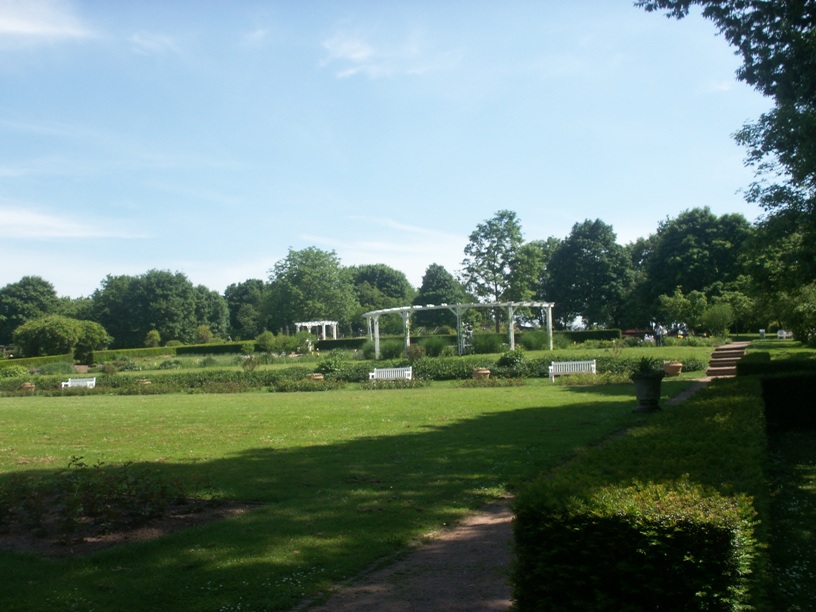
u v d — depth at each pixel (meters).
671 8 10.88
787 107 10.53
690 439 6.01
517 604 3.69
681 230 51.50
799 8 9.81
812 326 20.31
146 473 7.36
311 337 52.31
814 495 7.16
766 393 12.51
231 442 11.78
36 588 4.78
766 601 4.16
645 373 13.51
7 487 6.93
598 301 61.41
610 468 4.80
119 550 5.57
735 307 37.53
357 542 5.73
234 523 6.37
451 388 23.11
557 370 24.88
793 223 12.77
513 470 8.56
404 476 8.39
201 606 4.42
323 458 9.82
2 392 28.97
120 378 30.75
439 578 4.90
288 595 4.59
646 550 3.42
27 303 78.81
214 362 42.66
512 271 60.44
